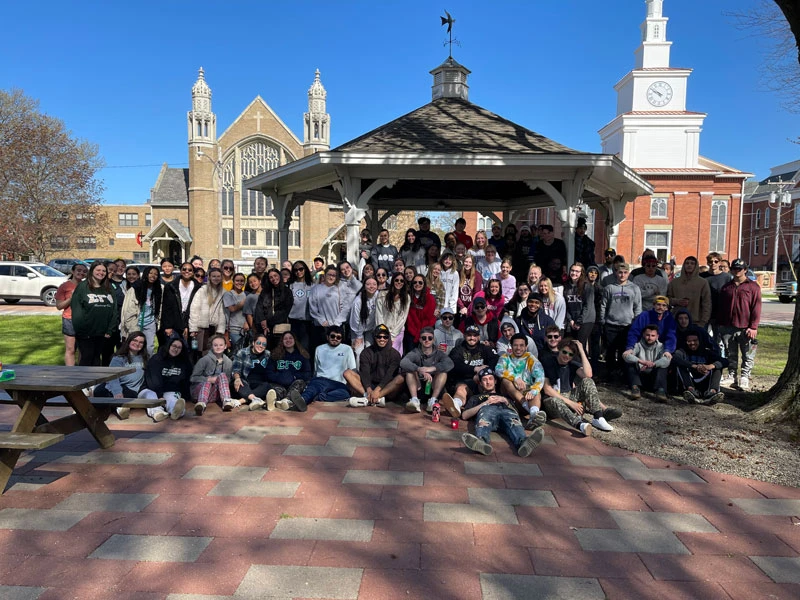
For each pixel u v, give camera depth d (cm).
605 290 789
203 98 4809
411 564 313
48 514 372
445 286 780
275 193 1143
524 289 706
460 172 877
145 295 740
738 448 513
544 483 433
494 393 597
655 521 370
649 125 3947
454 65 1148
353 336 756
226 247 4981
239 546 331
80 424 486
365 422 594
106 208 6906
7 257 3922
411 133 942
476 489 419
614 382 788
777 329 1584
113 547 329
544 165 830
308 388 672
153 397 596
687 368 690
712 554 328
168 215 5422
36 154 3556
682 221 3788
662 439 538
